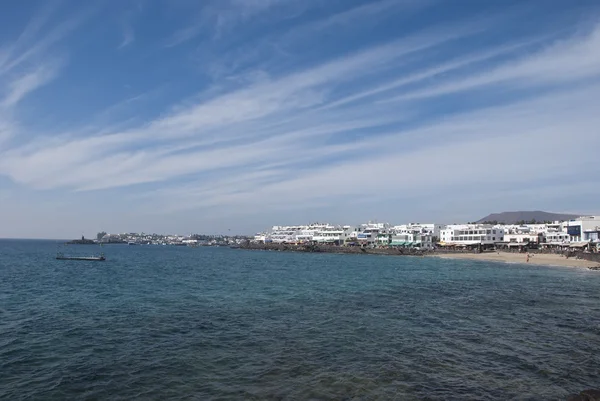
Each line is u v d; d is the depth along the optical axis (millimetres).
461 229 188750
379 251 171625
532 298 42500
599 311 34938
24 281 58750
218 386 17438
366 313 33250
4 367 19953
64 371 19406
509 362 20578
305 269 85688
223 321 29891
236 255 165625
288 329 27438
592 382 17953
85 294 44469
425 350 22594
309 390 16891
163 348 22984
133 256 150750
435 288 51438
